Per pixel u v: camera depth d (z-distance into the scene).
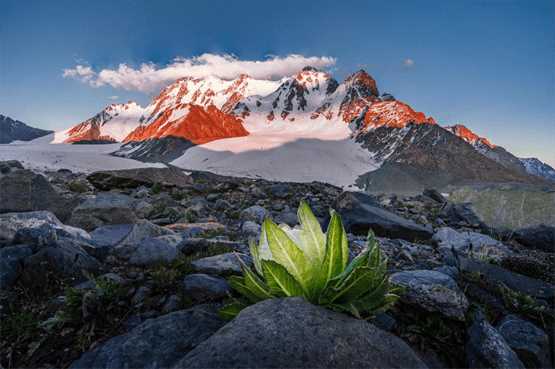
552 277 5.45
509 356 3.11
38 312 3.78
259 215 10.37
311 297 2.90
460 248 7.18
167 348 2.91
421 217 12.11
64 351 3.25
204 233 7.70
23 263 4.36
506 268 5.81
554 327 3.77
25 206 8.06
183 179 17.77
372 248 3.01
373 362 2.40
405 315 3.76
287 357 2.26
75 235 5.98
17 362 3.14
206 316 3.34
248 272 3.07
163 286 4.16
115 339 3.11
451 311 3.59
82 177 19.67
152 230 6.65
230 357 2.24
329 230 2.79
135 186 15.84
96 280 4.20
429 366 3.25
